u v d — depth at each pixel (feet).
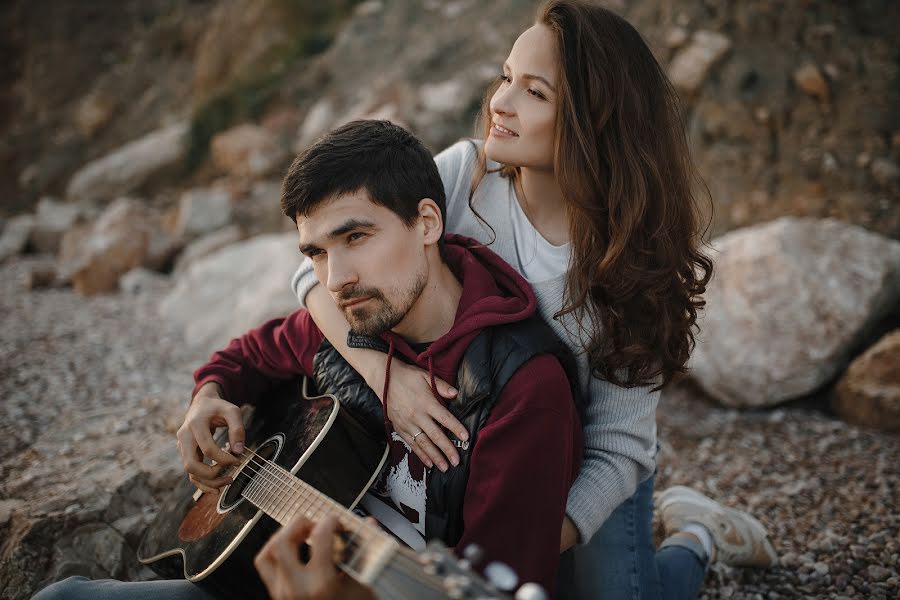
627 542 6.66
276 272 15.87
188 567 5.64
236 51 30.89
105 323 16.78
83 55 36.17
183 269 20.10
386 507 5.76
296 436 5.92
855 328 11.76
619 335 6.03
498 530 5.03
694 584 7.38
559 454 5.19
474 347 5.49
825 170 15.64
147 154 27.78
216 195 22.70
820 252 12.46
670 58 18.24
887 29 16.84
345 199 5.33
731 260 12.80
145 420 10.54
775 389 11.78
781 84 16.99
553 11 6.01
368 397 5.85
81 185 27.45
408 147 5.66
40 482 8.70
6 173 32.32
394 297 5.47
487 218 6.75
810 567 8.36
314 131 24.47
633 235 6.05
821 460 10.61
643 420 6.29
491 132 6.19
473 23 24.41
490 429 5.12
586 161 5.91
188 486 6.68
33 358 14.65
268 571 4.52
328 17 29.91
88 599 5.50
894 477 10.02
